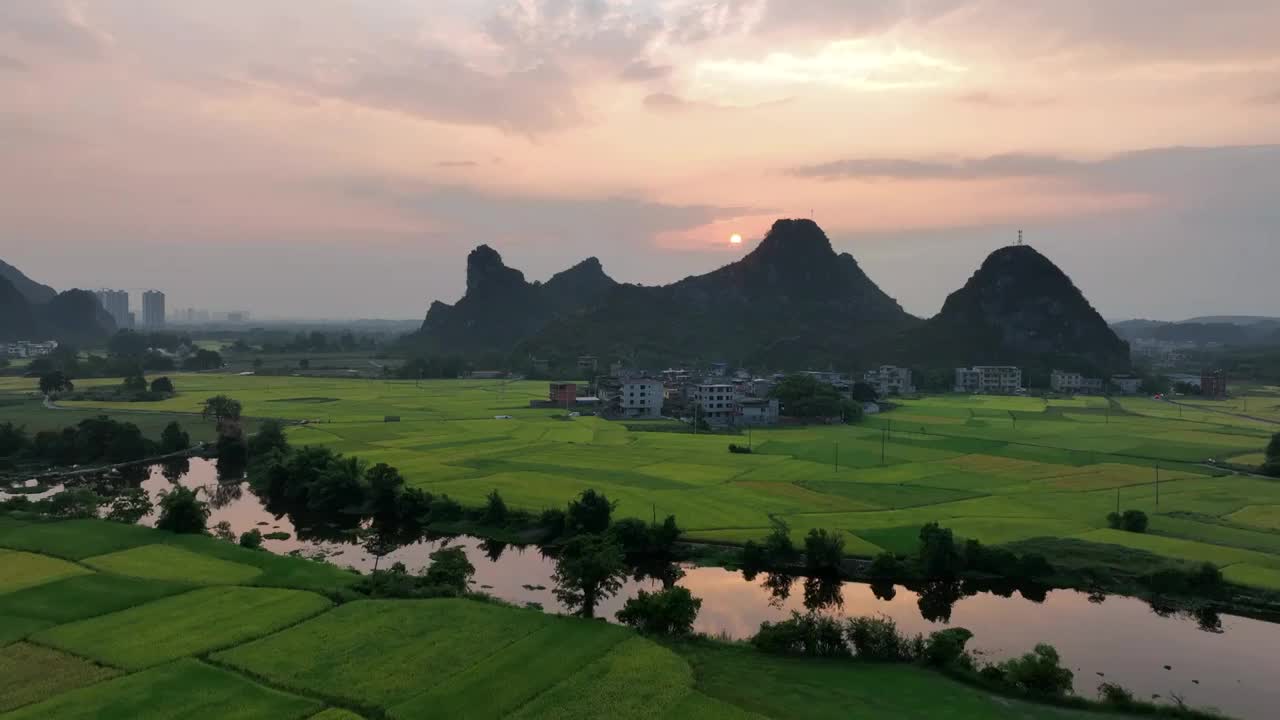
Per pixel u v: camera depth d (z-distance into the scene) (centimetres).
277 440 14838
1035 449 15388
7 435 14538
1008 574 7975
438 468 13012
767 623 6366
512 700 4912
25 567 7306
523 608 6625
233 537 9212
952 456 14538
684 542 9069
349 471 11269
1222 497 11062
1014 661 5603
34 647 5541
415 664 5400
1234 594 7394
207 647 5584
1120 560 8156
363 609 6450
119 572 7225
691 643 6144
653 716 4769
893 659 5966
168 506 8756
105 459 14712
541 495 11031
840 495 11175
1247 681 5853
